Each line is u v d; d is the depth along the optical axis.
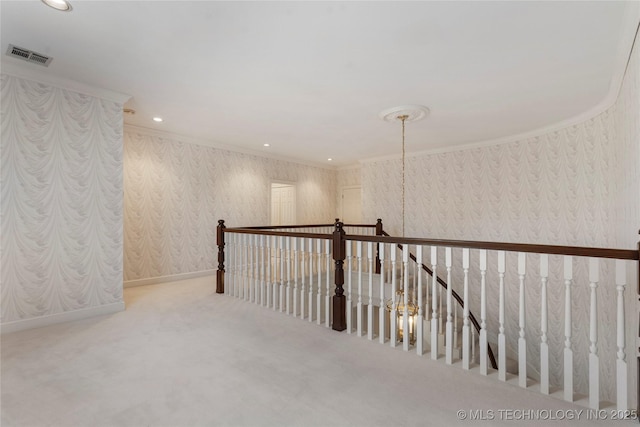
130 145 4.66
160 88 3.25
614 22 2.11
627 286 2.51
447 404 1.79
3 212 2.78
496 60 2.64
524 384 1.98
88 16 2.09
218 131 4.93
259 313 3.45
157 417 1.65
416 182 6.39
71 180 3.14
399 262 5.68
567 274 1.83
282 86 3.19
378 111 3.94
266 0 1.91
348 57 2.60
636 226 2.48
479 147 5.52
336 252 2.96
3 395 1.84
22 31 2.26
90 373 2.10
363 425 1.61
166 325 3.05
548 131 4.61
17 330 2.85
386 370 2.19
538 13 2.02
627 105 2.77
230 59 2.64
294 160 7.23
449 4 1.94
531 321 4.56
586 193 4.11
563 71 2.84
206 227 5.59
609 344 3.53
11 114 2.81
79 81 3.09
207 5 1.96
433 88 3.22
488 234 5.38
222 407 1.75
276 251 3.62
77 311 3.19
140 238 4.78
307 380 2.04
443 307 5.09
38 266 2.96
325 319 3.19
